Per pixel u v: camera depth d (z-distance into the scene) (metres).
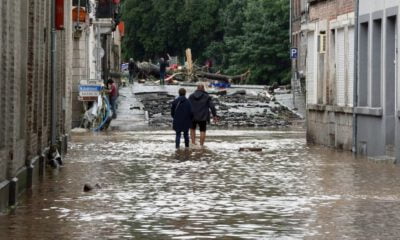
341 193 25.52
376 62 41.69
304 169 33.19
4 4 22.64
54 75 35.59
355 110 43.16
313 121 50.44
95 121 64.12
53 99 35.44
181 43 156.88
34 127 30.44
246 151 42.78
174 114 45.47
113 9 96.44
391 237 18.17
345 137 44.84
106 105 64.56
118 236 18.41
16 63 24.44
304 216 21.08
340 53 46.91
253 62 123.31
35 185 27.83
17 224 19.98
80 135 57.34
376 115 40.34
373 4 41.78
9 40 23.55
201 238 18.16
